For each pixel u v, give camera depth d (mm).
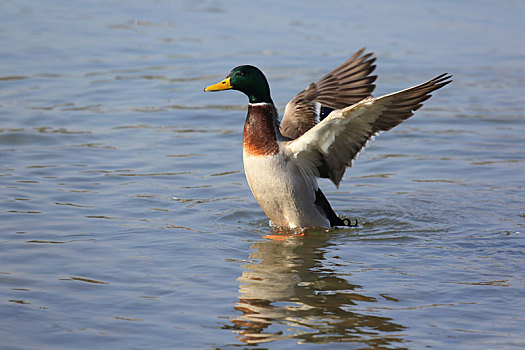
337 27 25609
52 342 7121
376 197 12484
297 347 7090
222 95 18688
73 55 21375
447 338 7375
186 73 20203
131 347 7059
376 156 14695
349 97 11820
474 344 7270
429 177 13477
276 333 7379
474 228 10992
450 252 9969
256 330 7434
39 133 15039
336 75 12141
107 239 10039
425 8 29047
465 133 16062
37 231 10219
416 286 8688
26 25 24219
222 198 12133
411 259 9672
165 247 9820
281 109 16844
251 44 23141
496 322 7773
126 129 15719
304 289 8516
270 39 23766
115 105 17359
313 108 11719
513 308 8125
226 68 20625
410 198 12391
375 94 18297
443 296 8414
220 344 7129
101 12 26562
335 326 7551
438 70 21047
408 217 11523
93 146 14523
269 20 26312
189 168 13562
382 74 20391
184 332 7367
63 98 17609
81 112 16672
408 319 7773
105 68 20297
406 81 19703
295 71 20312
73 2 27859
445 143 15414
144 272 8914
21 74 19312
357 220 11414
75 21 25141
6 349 6945
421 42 24125
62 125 15711
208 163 13891
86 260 9234
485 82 20125
